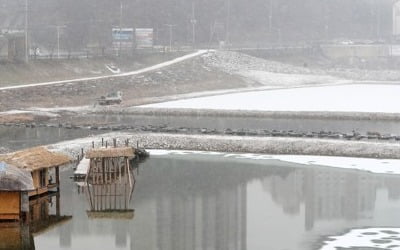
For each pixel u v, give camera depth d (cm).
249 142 9519
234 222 6122
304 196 6994
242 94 15912
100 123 11612
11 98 13538
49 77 15938
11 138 9956
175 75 17550
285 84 18325
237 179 7725
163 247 5462
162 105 13662
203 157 8969
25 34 17138
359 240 5625
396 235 5753
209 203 6725
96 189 7325
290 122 11600
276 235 5762
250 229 5922
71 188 7369
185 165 8469
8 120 11644
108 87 15538
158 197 6975
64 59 17300
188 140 9712
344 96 15125
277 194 7069
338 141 9506
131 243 5566
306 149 9206
